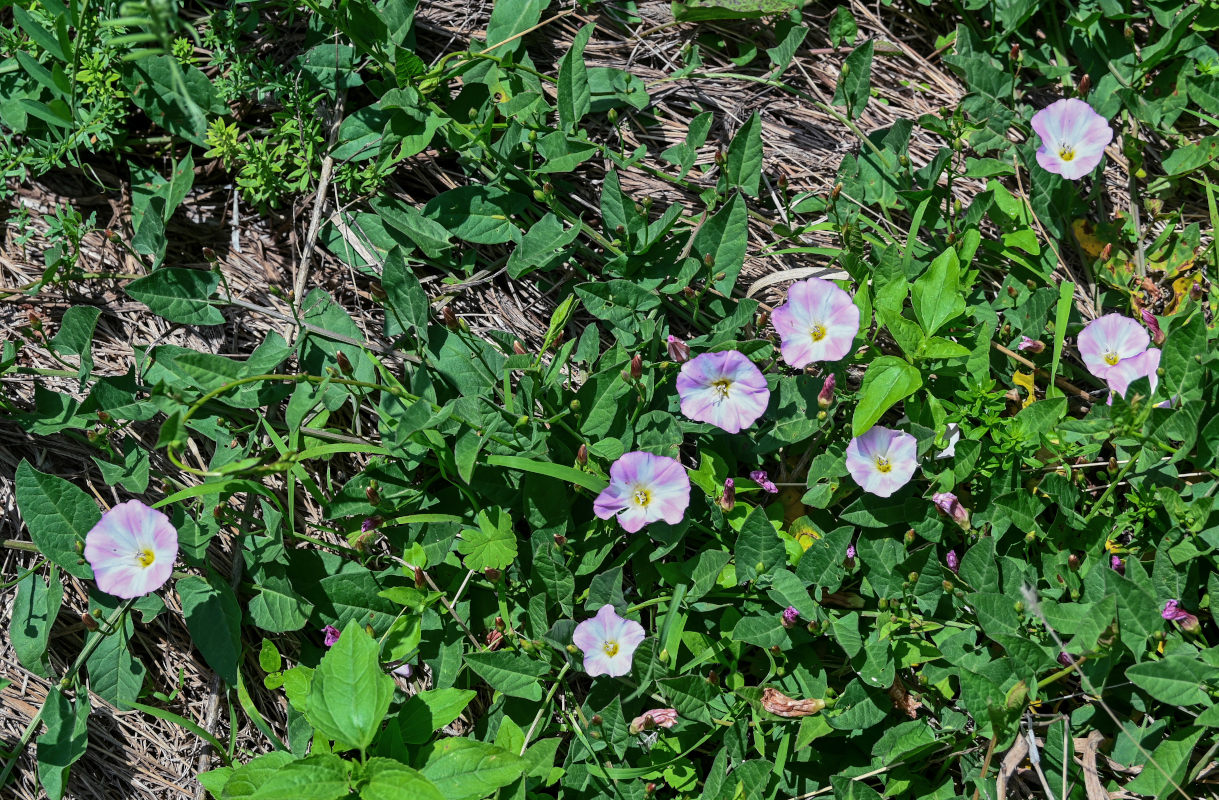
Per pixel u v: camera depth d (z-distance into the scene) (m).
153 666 3.28
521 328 3.52
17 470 3.05
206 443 3.39
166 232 3.51
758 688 2.93
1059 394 3.07
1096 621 2.73
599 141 3.71
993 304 3.43
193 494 2.92
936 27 3.86
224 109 3.50
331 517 3.06
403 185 3.59
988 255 3.58
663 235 3.33
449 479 3.08
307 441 3.23
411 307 3.15
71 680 3.09
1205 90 3.60
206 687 3.29
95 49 3.31
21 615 3.14
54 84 3.29
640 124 3.74
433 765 2.75
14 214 3.48
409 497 3.15
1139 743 2.82
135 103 3.40
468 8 3.75
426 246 3.38
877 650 2.90
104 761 3.22
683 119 3.78
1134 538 3.10
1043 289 3.27
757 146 3.32
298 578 3.12
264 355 3.08
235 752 3.25
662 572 3.05
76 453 3.36
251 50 3.55
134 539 2.91
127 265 3.50
